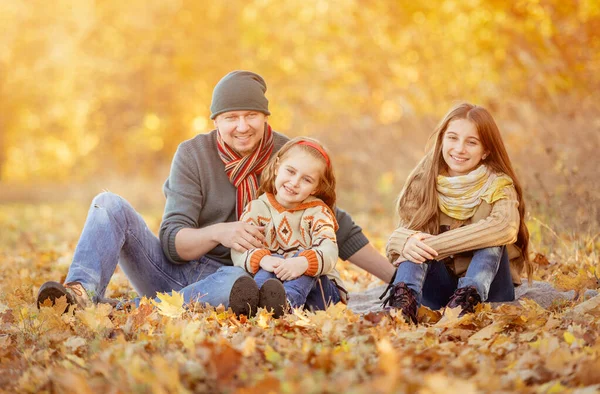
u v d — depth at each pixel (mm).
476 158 4926
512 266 5129
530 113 10406
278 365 3236
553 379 3182
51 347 3900
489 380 2980
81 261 4688
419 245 4660
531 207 7289
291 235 4949
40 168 32531
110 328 4113
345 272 6816
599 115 9742
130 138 28828
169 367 3172
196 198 5133
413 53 13734
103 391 3020
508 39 12695
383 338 3619
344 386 2744
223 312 4457
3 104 30641
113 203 4934
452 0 13203
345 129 14539
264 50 17172
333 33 15266
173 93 27469
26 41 30062
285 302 4406
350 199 13172
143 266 5074
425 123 12875
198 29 23750
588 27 11672
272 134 5324
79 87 29781
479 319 4301
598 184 7828
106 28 28344
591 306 4395
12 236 12125
